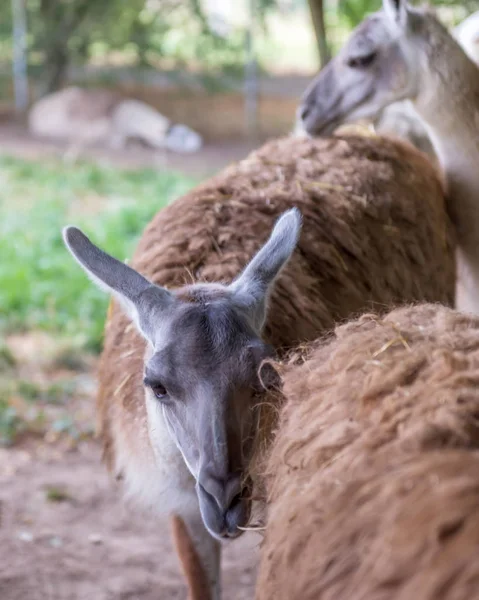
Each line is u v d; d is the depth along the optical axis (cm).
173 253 462
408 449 242
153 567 594
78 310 1028
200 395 360
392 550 213
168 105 2522
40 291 1062
